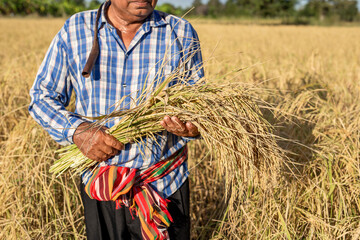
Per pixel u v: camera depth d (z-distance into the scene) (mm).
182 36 1887
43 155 2596
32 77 3816
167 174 1903
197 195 3082
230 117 1753
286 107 2984
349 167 2529
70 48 1796
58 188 2727
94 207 1907
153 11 1872
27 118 3080
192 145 3227
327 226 2330
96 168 1831
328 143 2764
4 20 33031
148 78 1800
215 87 1791
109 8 1816
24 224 2381
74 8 46594
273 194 2367
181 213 1986
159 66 1812
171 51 1832
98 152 1690
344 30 24844
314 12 63969
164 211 1842
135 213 1910
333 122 2953
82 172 1847
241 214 2404
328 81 4363
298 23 59031
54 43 1826
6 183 2455
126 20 1763
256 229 2285
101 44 1772
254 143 1870
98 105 1784
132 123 1700
